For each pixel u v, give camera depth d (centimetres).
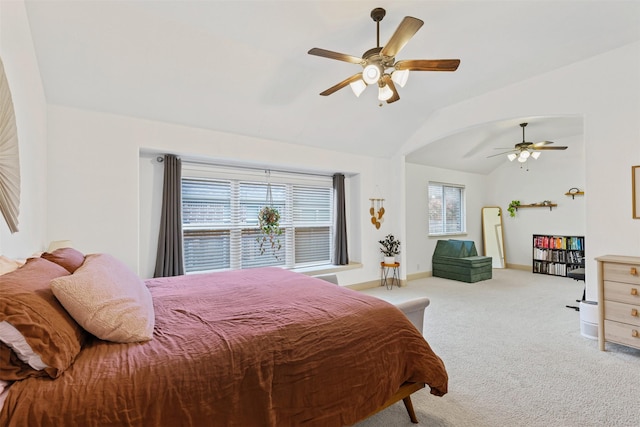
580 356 255
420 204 626
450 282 565
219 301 184
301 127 398
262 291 207
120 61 258
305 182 484
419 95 387
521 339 293
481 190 747
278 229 434
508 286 527
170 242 342
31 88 212
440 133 441
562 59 301
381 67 222
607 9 228
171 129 330
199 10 227
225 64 286
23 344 93
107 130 295
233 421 109
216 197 402
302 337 138
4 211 138
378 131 457
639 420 174
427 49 282
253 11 229
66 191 275
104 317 119
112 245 296
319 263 502
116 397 94
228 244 412
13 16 171
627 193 277
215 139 358
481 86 361
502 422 173
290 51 283
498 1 220
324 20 239
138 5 221
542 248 645
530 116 341
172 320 151
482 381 217
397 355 156
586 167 301
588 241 300
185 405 102
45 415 86
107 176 294
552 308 396
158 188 353
